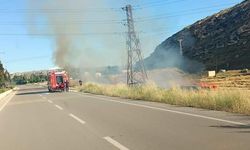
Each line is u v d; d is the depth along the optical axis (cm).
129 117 1767
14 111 2586
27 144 1211
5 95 5572
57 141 1227
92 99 3412
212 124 1380
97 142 1155
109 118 1783
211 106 1947
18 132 1513
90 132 1377
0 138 1381
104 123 1609
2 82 10962
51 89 6050
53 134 1389
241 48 11081
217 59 11150
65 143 1177
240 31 12288
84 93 4872
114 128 1439
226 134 1155
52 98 4006
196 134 1186
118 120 1680
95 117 1866
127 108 2245
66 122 1738
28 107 2877
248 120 1437
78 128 1508
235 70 9194
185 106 2167
